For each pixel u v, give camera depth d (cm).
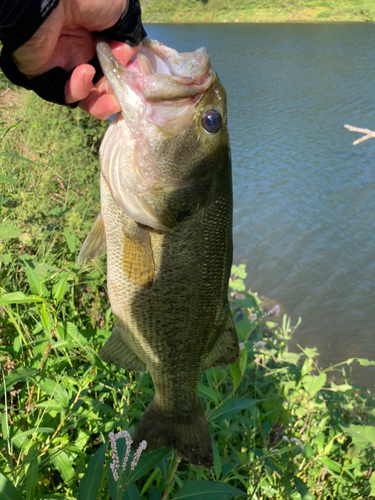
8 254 51
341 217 167
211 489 36
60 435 41
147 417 42
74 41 33
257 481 47
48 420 42
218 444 52
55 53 32
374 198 183
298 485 48
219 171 37
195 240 38
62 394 41
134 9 32
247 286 127
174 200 36
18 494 29
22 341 48
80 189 87
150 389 50
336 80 414
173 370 41
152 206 36
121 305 39
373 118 295
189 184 36
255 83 404
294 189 190
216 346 43
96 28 32
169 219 36
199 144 35
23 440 38
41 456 40
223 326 42
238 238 151
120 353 42
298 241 150
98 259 63
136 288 38
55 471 43
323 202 179
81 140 105
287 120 293
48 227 66
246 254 142
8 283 51
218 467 44
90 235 39
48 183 81
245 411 59
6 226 56
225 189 38
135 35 33
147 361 41
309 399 59
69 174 86
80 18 31
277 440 49
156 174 35
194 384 43
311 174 207
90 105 35
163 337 40
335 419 64
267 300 121
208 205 38
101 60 32
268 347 77
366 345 105
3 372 41
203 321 40
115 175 36
